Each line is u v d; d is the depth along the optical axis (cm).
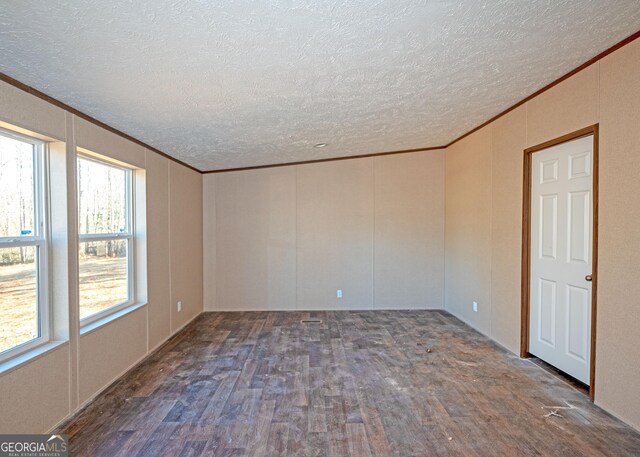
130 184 371
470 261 472
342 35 193
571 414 249
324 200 573
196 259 539
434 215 566
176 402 271
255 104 289
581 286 286
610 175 243
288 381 307
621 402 237
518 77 279
